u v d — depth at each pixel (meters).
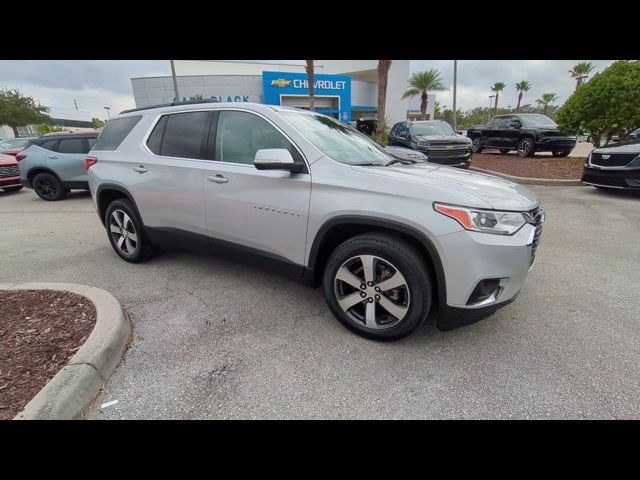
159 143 3.75
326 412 2.07
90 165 4.35
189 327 2.93
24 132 40.69
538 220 2.61
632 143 7.85
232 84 31.97
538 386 2.25
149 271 4.09
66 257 4.66
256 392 2.22
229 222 3.26
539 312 3.13
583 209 6.74
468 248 2.27
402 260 2.44
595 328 2.88
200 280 3.83
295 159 2.87
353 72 37.25
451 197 2.32
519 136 14.20
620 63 10.73
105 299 3.04
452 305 2.40
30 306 2.97
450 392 2.21
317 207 2.71
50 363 2.29
